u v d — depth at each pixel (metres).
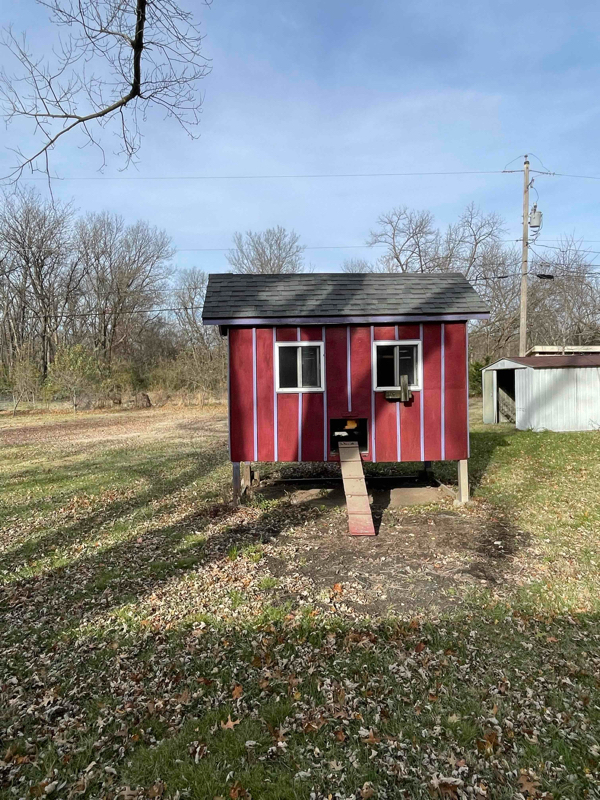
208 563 5.76
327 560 5.75
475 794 2.57
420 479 9.98
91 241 37.41
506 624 4.21
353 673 3.61
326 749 2.91
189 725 3.13
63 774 2.79
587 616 4.31
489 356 30.27
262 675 3.62
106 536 6.82
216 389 31.62
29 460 13.05
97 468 11.71
